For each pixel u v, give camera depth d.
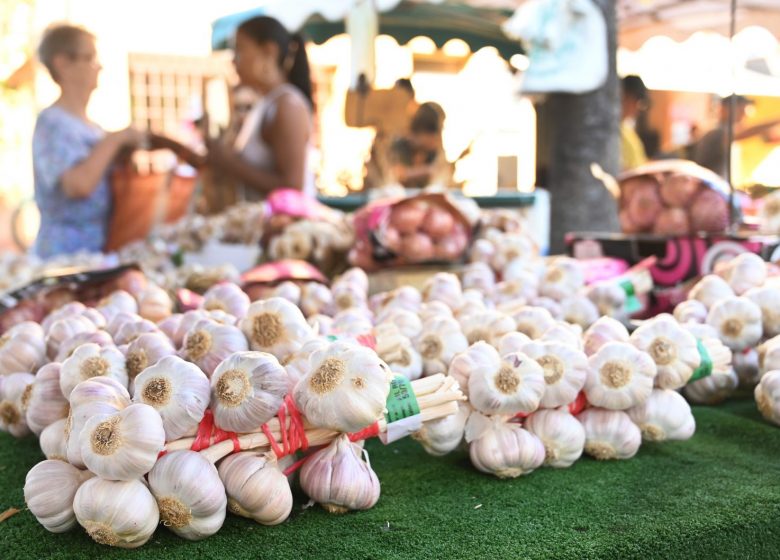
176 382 0.88
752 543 0.93
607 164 3.89
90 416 0.86
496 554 0.82
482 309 1.47
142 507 0.83
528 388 1.05
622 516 0.93
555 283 1.72
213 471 0.87
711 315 1.40
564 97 3.90
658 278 1.84
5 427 1.21
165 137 3.17
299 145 2.94
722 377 1.38
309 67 3.29
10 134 5.96
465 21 4.62
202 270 2.05
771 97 2.11
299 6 4.00
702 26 3.27
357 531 0.90
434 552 0.83
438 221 2.08
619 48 4.12
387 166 4.41
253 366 0.89
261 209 2.68
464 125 5.42
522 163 5.79
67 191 3.00
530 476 1.09
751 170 2.17
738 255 1.66
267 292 1.69
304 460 0.98
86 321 1.30
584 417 1.16
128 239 3.21
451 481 1.07
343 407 0.89
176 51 5.91
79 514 0.83
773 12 2.05
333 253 2.26
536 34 3.74
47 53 3.03
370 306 1.72
